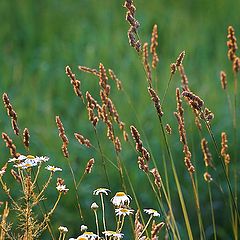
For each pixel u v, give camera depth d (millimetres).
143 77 11641
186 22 14328
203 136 9969
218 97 11195
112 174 9164
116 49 12812
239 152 9852
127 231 8305
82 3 15312
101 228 8469
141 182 9078
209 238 8797
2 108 10648
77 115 10969
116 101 10938
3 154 9297
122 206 4820
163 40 14062
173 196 9117
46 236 8102
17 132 4957
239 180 9352
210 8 15336
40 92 11602
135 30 5230
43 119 10484
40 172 8906
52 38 13805
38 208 8273
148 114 10398
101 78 5371
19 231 7527
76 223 8445
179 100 5195
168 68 11906
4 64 12391
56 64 12594
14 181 8758
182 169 9523
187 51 12734
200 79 11875
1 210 8117
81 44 13297
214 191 9344
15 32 14211
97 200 8812
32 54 13203
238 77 12055
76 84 5191
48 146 9578
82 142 5250
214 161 9750
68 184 8844
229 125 10164
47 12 14875
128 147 9641
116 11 14836
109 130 5305
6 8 14867
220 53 12852
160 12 15016
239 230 8836
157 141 9742
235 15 14805
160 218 8484
